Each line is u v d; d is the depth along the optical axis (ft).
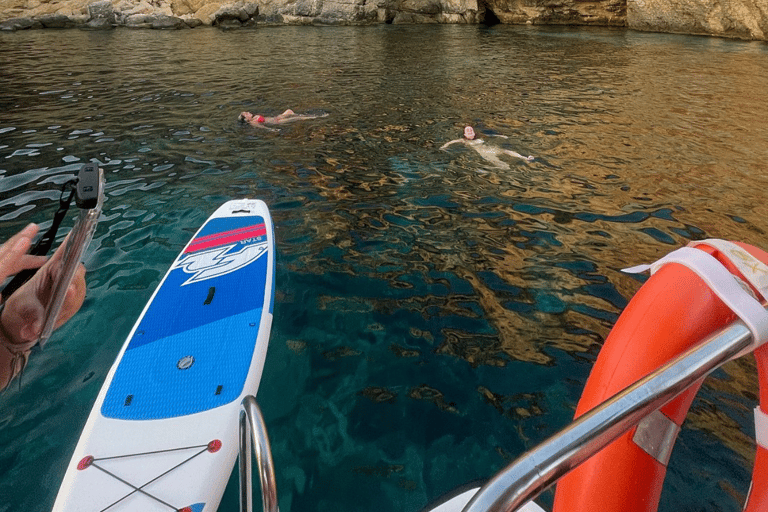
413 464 8.77
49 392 10.11
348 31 72.43
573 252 15.57
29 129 27.30
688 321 3.01
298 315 12.65
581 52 54.03
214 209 18.15
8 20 67.36
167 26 71.92
